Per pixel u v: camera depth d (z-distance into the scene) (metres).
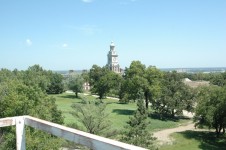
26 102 25.41
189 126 60.19
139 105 32.06
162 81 73.75
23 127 3.93
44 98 33.56
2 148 20.08
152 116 69.62
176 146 42.56
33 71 122.00
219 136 50.28
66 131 3.20
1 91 26.22
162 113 69.94
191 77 193.50
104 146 2.70
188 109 69.69
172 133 52.12
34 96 28.92
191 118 70.44
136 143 27.98
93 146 2.82
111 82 94.38
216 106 49.59
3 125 3.76
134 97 71.81
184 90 70.06
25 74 110.00
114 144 2.57
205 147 42.56
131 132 29.22
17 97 25.28
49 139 23.05
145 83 69.75
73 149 22.86
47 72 128.62
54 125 3.43
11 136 19.88
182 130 55.47
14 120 3.84
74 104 29.75
